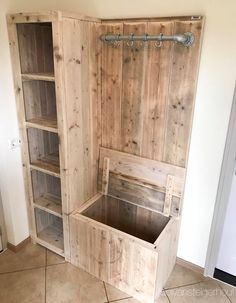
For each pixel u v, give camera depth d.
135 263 1.79
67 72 1.67
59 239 2.33
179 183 1.90
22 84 1.92
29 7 1.91
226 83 1.61
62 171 1.90
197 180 1.90
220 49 1.57
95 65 1.91
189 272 2.13
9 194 2.10
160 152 1.94
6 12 1.76
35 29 1.93
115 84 1.95
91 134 2.05
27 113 2.03
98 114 2.08
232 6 1.47
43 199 2.29
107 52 1.90
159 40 1.64
